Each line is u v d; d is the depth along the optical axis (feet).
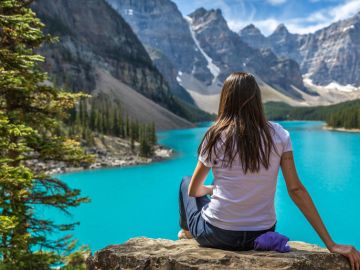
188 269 4.75
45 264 11.82
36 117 13.21
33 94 13.39
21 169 10.80
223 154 4.78
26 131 11.42
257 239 4.90
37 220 12.84
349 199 63.21
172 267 4.88
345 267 4.71
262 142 4.70
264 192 4.79
